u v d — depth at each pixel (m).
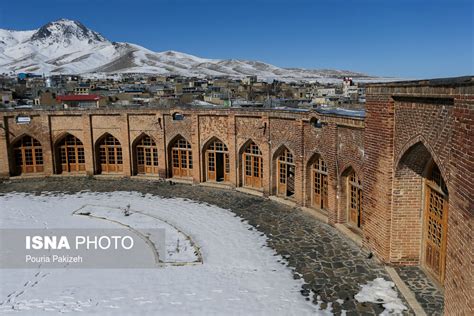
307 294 12.44
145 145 28.20
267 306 11.90
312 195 20.22
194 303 12.20
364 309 11.45
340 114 17.00
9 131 27.83
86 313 11.80
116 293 12.91
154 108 26.95
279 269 14.16
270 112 21.73
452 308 9.43
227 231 17.92
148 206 21.86
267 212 20.34
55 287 13.38
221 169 26.56
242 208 21.16
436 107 10.40
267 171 22.56
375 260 14.22
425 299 11.54
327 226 18.00
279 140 21.55
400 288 12.19
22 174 28.83
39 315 11.73
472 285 8.43
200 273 14.13
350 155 16.11
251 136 23.31
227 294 12.66
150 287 13.25
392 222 13.28
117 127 27.86
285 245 16.17
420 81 10.80
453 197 9.38
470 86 8.48
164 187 25.88
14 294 12.98
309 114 18.92
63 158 29.16
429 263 12.98
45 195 24.50
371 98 13.92
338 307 11.63
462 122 8.87
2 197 24.12
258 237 17.12
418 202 13.10
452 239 9.44
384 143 13.14
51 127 28.27
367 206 14.73
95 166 28.61
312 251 15.45
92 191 25.28
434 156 10.53
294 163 20.73
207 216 20.00
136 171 28.58
